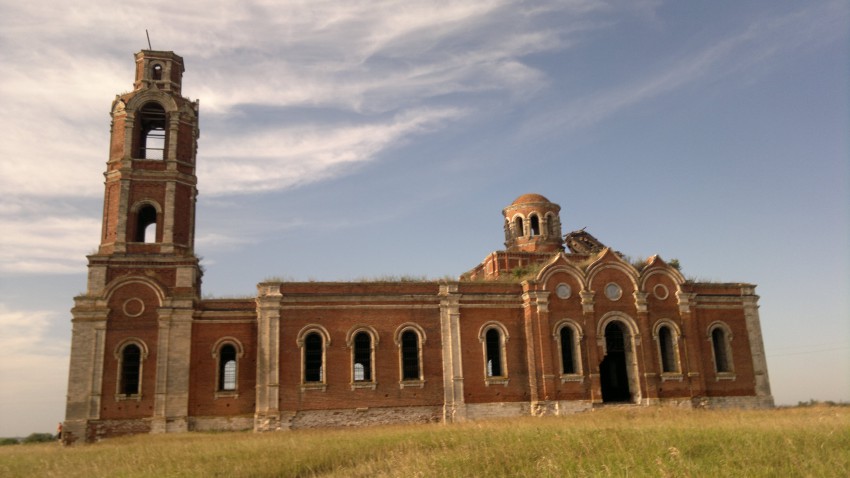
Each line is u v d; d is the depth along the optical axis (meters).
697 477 17.62
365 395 40.59
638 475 18.19
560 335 43.75
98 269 39.94
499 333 43.53
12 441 52.91
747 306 48.22
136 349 39.53
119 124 42.94
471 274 60.66
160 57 44.56
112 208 41.50
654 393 43.72
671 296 46.25
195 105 45.12
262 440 30.56
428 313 42.72
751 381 46.72
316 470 23.55
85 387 38.19
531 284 43.78
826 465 18.22
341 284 41.91
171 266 40.78
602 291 44.88
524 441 24.02
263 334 39.88
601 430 25.31
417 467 21.34
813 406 44.88
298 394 39.59
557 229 57.75
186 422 38.66
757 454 19.67
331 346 40.81
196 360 40.09
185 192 42.91
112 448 30.72
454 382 41.69
